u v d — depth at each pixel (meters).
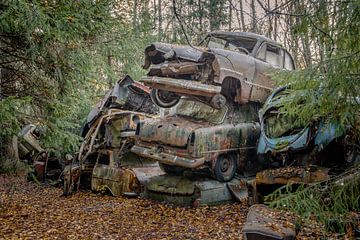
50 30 6.67
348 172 4.59
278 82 5.34
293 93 4.76
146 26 8.72
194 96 8.62
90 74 8.52
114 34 8.73
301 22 4.12
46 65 7.53
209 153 7.91
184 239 5.67
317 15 4.01
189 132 7.81
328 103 4.27
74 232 6.05
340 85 4.09
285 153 6.27
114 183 9.10
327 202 4.38
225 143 8.16
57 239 5.66
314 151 5.98
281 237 4.06
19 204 7.96
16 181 10.35
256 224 4.40
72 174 9.35
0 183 9.95
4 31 6.71
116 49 8.95
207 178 8.34
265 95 8.69
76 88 8.27
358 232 4.27
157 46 8.17
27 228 6.16
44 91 7.73
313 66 4.34
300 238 4.44
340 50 4.16
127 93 10.32
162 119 8.67
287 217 4.73
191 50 7.97
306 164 6.39
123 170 9.09
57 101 7.78
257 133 8.68
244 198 7.93
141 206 7.91
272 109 5.97
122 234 5.99
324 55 4.38
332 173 5.72
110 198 8.77
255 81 8.48
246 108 8.86
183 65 7.97
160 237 5.82
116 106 10.27
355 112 4.35
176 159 7.89
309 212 4.25
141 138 8.51
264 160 7.09
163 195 8.35
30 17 6.27
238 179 8.42
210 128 8.00
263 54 8.81
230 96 8.62
